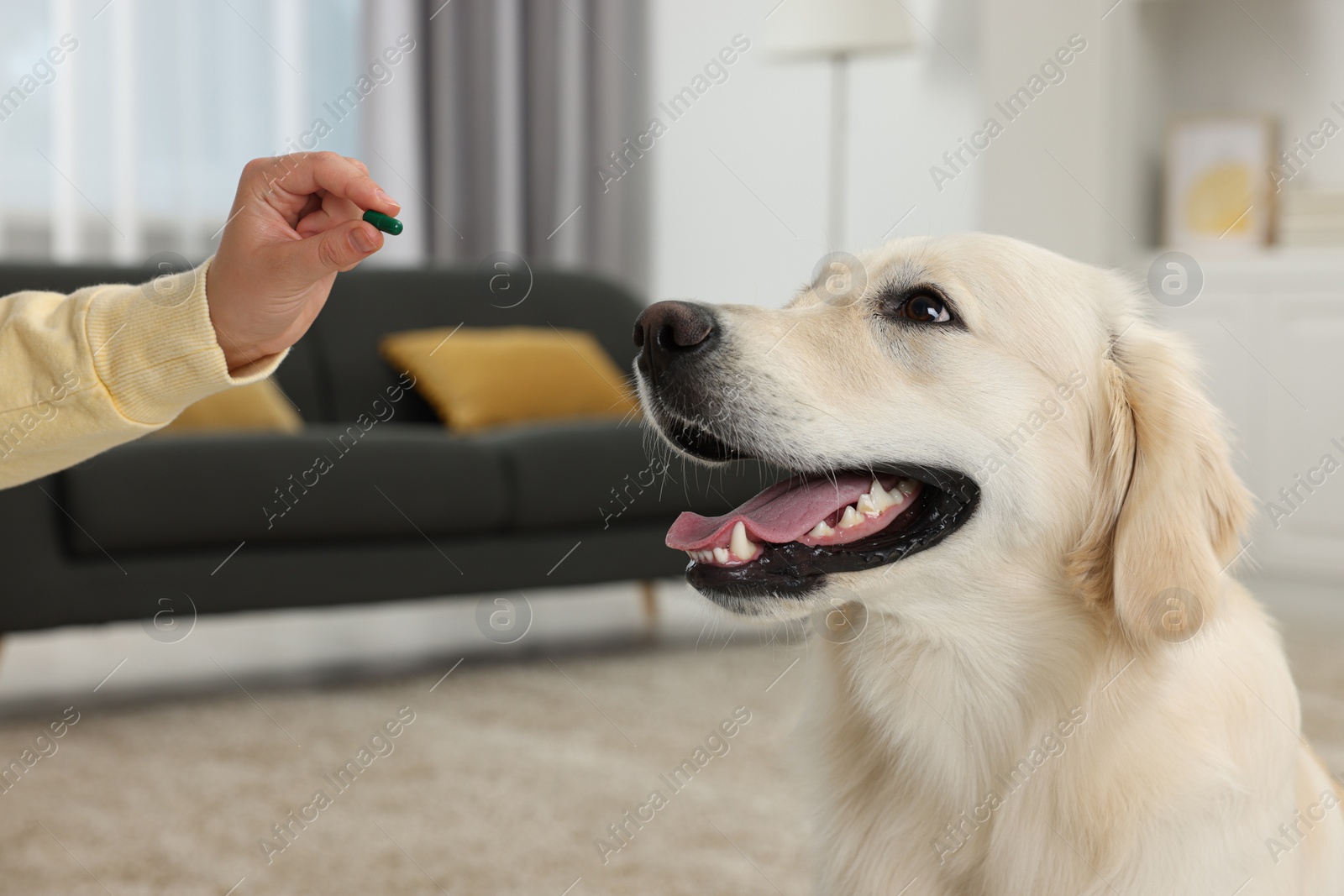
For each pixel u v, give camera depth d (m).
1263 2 4.41
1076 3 4.12
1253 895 1.13
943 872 1.26
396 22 4.97
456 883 1.70
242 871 1.74
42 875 1.71
